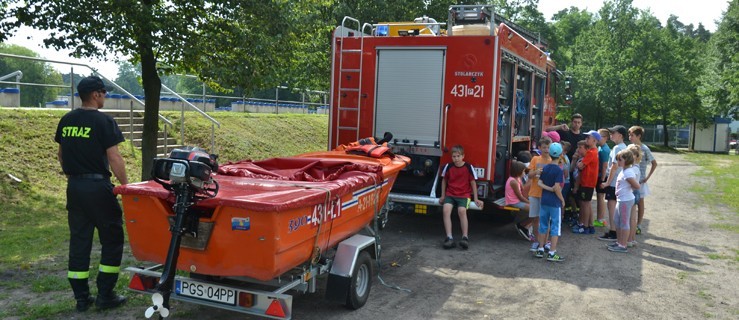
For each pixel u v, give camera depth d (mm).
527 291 6246
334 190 4746
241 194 4379
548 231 8258
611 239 8953
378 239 5996
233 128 17750
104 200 4867
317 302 5594
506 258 7672
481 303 5785
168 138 14578
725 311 5770
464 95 8336
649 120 47250
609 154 9664
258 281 4621
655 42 41125
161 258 4496
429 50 8508
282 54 10602
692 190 16156
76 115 4867
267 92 50750
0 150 10109
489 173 8266
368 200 5758
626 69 40500
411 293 6027
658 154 36281
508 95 9133
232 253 4145
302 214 4328
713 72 34312
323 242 4867
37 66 27109
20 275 5855
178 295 4473
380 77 8852
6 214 8203
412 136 8703
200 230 4168
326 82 18422
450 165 8188
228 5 9477
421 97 8609
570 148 10016
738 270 7348
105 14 8469
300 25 11156
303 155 7488
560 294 6172
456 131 8406
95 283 5723
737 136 53562
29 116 11766
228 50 9844
